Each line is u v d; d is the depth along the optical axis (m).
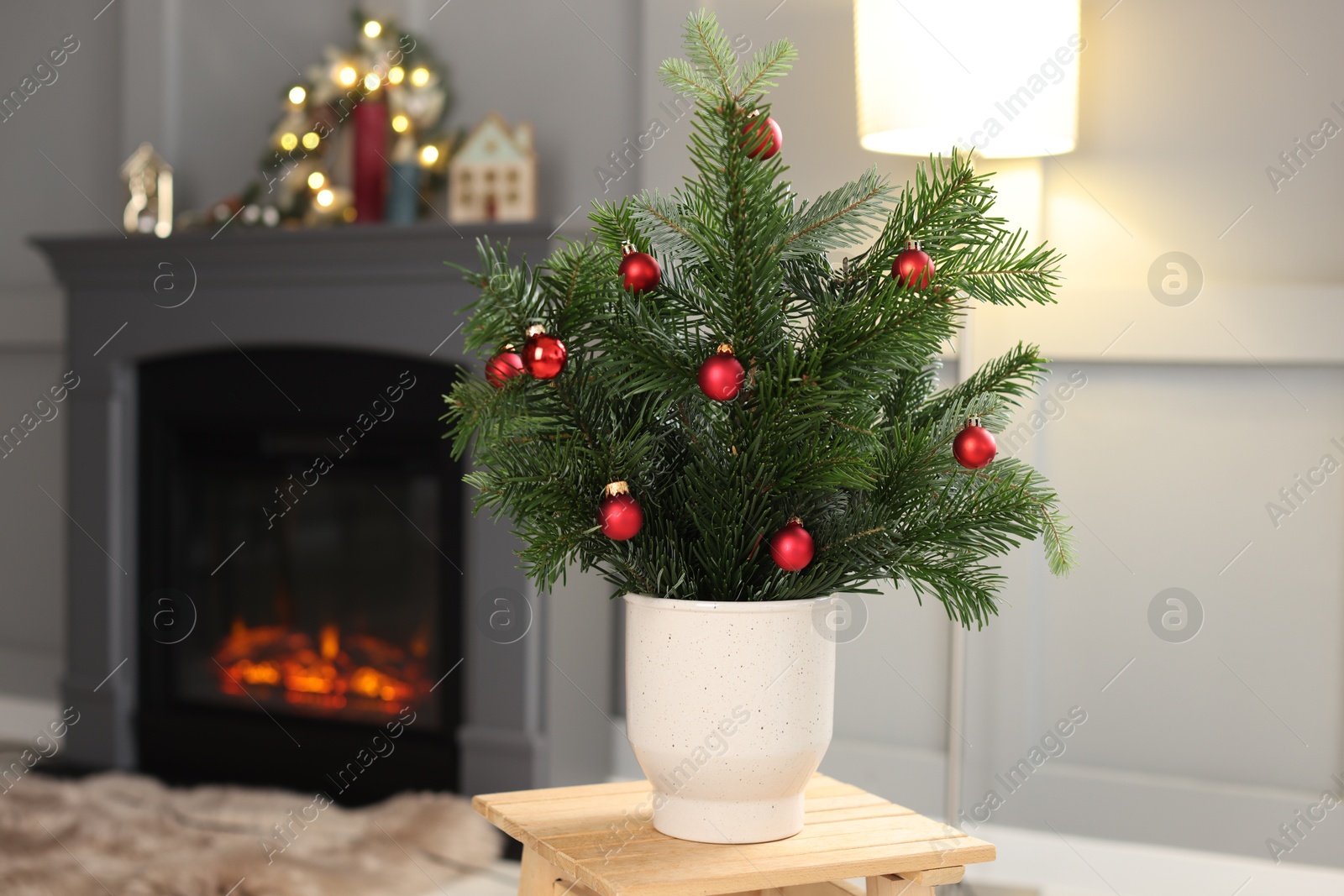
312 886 2.24
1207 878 2.35
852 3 2.53
